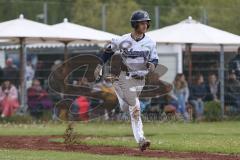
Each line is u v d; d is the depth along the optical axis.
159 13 62.97
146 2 80.38
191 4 79.56
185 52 58.81
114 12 63.91
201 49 61.16
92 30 54.16
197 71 58.31
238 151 27.83
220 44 55.31
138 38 26.80
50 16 62.34
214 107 52.53
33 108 52.44
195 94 53.91
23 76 52.09
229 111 54.38
